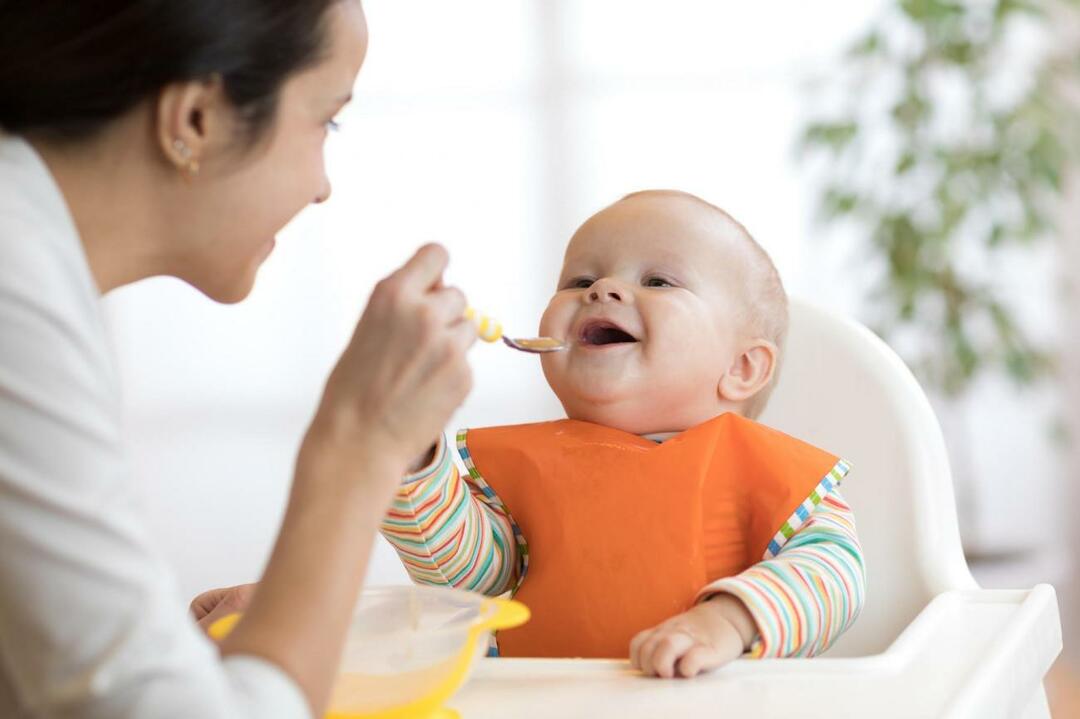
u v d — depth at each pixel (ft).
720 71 15.07
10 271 1.93
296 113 2.44
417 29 15.52
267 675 1.94
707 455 3.63
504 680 2.75
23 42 2.17
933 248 11.80
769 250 14.94
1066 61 12.54
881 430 4.27
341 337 15.78
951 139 12.34
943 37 12.01
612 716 2.48
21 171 2.16
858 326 4.48
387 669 2.37
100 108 2.23
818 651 3.26
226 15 2.24
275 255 15.76
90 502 1.85
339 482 2.14
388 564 13.08
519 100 15.51
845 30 14.70
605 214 4.19
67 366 1.91
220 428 15.97
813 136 12.35
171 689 1.79
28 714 2.09
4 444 1.84
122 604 1.82
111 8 2.18
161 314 15.99
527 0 15.43
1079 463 14.15
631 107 15.30
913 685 2.65
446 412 2.24
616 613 3.48
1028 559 12.97
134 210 2.37
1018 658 2.90
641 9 15.21
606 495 3.62
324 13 2.40
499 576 3.79
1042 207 12.49
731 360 4.10
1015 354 12.03
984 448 14.19
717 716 2.46
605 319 3.92
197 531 13.56
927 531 4.08
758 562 3.61
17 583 1.81
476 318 2.87
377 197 15.64
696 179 15.17
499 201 15.60
